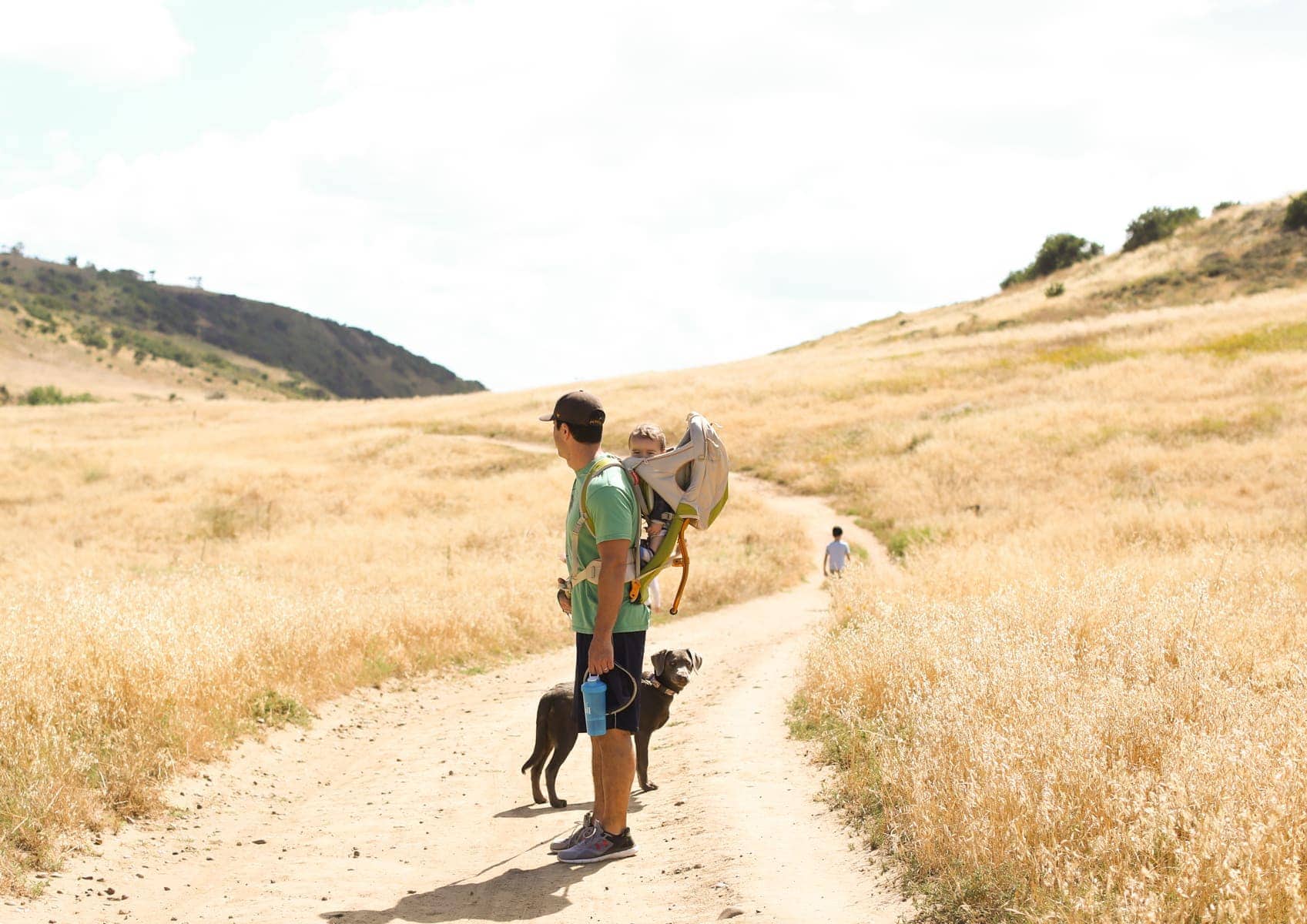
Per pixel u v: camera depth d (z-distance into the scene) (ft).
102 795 17.22
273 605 34.47
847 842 14.35
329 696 29.73
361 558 68.95
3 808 15.21
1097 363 137.18
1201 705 15.67
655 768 20.74
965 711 15.94
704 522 14.19
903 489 92.07
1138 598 25.99
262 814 18.88
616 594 13.34
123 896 13.75
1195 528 56.18
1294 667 18.97
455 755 24.23
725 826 15.37
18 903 12.88
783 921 11.06
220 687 24.49
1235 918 9.44
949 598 33.55
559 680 36.17
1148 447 89.66
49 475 124.16
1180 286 223.30
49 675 20.81
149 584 43.01
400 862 15.23
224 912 12.86
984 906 10.98
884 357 184.34
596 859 14.29
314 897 13.38
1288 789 11.71
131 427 197.06
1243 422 94.07
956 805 12.98
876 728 19.16
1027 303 244.83
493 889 13.32
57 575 64.69
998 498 81.35
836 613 37.32
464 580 53.98
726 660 38.11
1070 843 11.68
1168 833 11.23
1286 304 161.07
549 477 114.21
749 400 148.97
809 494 103.45
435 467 129.70
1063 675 17.28
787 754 20.49
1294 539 50.11
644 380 195.62
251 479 118.93
